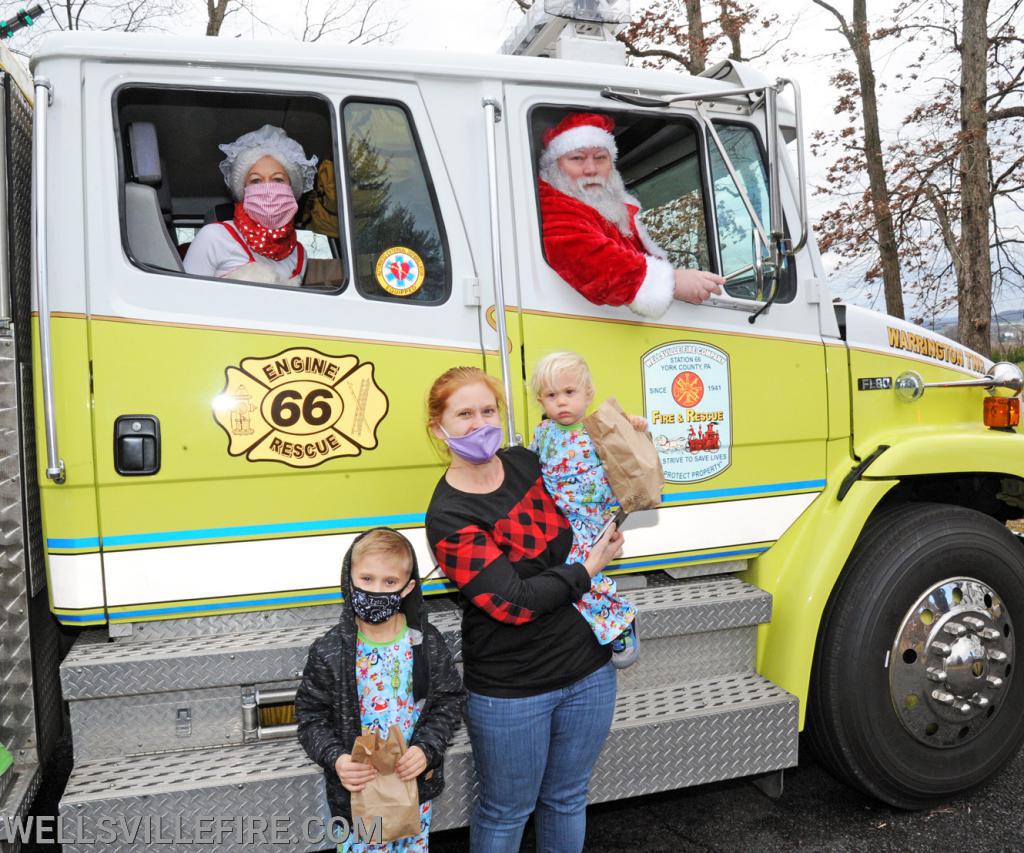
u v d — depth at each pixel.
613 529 2.17
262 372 2.45
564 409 2.15
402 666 2.10
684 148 3.03
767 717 2.77
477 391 2.05
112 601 2.37
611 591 2.18
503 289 2.66
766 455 3.01
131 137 2.53
